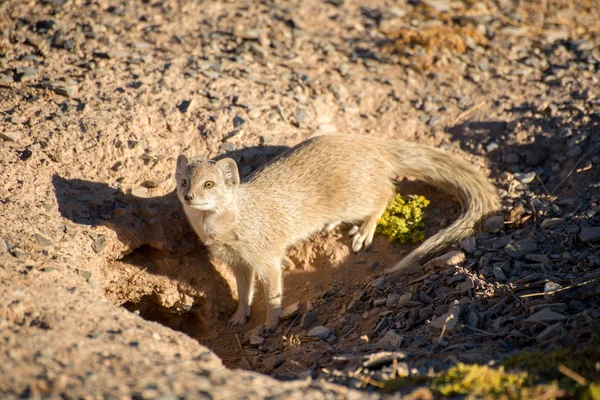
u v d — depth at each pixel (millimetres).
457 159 11508
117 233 10375
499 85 13500
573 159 11555
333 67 13969
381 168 11523
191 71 12906
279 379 8148
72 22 13906
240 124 11922
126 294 10945
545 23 15711
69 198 10289
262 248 10438
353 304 10047
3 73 12016
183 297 11188
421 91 13625
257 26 14906
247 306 11172
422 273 10117
